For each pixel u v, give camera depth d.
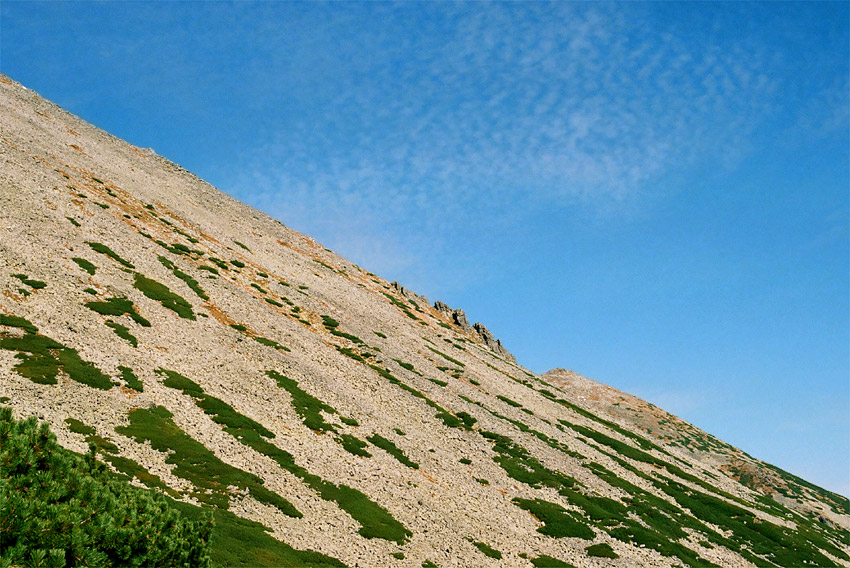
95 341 56.69
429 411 78.94
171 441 47.06
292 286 110.00
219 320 76.06
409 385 85.50
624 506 72.75
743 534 78.38
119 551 20.78
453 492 60.19
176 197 131.38
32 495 19.12
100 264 72.62
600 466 84.56
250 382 64.31
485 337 162.25
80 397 47.09
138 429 46.59
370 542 44.91
